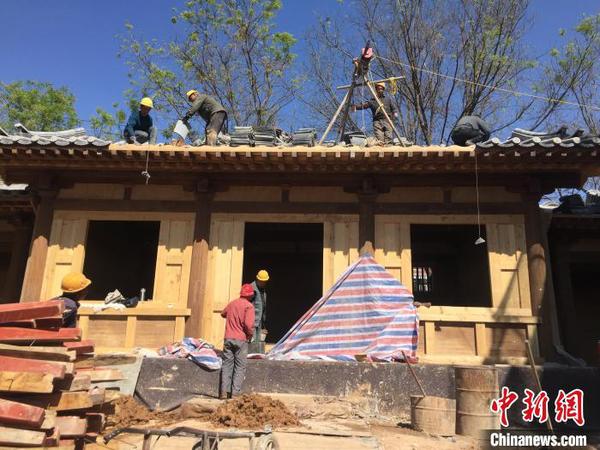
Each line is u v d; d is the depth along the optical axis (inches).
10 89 912.9
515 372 290.8
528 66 737.0
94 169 358.6
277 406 252.4
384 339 306.2
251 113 851.4
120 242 491.5
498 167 327.0
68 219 362.6
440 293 533.0
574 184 345.1
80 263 354.3
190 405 265.3
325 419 262.1
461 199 354.0
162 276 352.8
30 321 170.4
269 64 839.7
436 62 780.0
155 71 805.9
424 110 799.1
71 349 184.4
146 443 153.3
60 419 154.9
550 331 322.0
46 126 911.7
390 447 210.2
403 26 781.9
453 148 312.3
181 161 335.0
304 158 324.5
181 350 305.0
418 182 354.6
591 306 506.0
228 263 353.1
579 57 710.5
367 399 283.7
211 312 344.5
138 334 337.4
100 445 180.1
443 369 288.2
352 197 361.4
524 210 347.6
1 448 137.2
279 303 565.6
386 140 427.5
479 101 761.0
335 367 291.6
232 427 232.4
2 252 482.6
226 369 281.9
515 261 340.5
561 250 423.5
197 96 395.2
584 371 290.8
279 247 554.3
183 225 362.0
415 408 252.5
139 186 368.8
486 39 739.4
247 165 337.7
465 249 470.0
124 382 289.4
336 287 323.3
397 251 347.9
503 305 332.5
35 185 371.9
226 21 815.1
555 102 727.1
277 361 295.0
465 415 247.9
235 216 361.1
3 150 322.0
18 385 144.6
